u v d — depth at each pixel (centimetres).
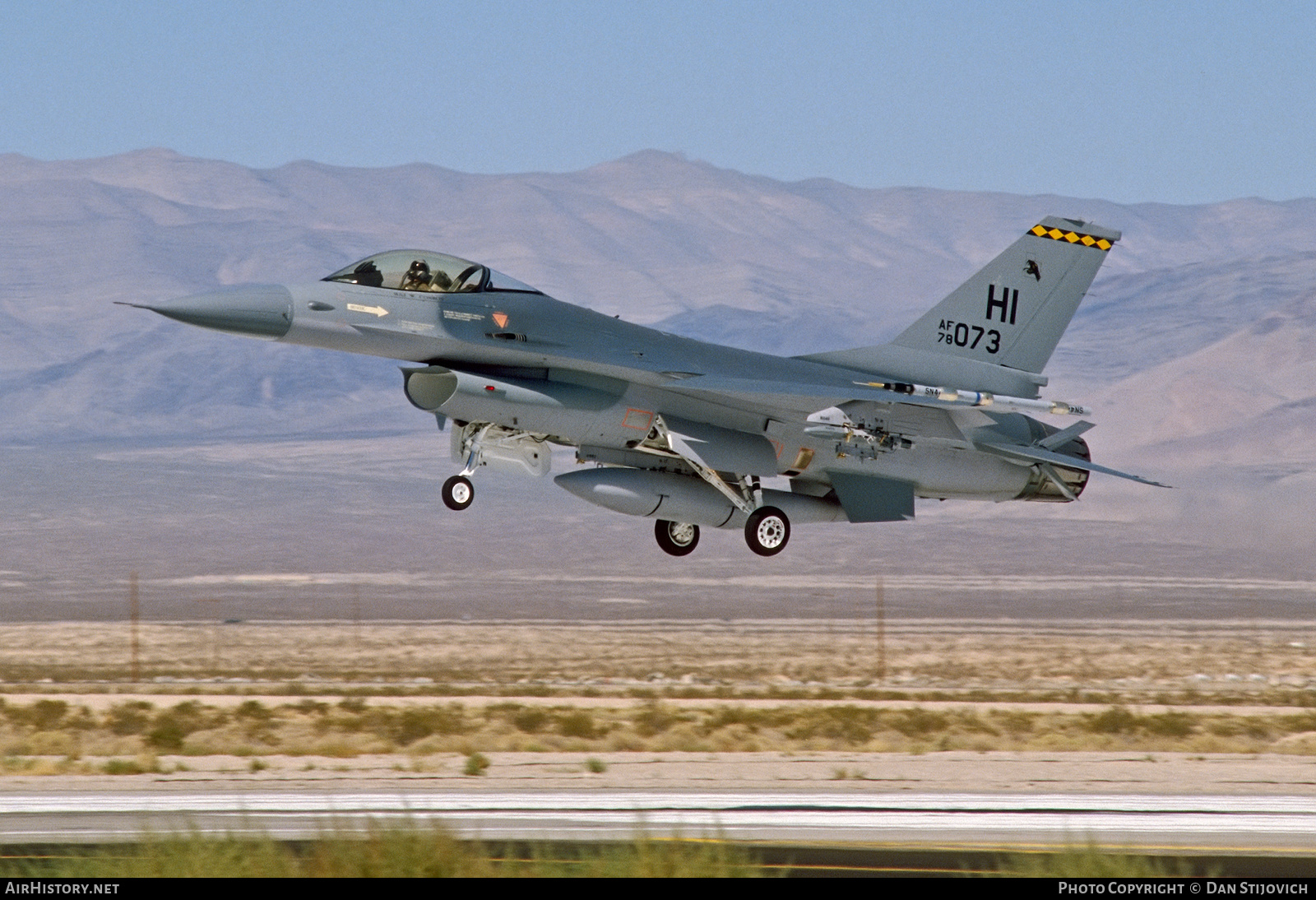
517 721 9719
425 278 9375
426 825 5041
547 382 9575
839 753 8662
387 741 9075
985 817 5619
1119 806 5947
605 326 9975
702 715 10175
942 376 11162
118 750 8500
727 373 10175
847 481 10731
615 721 9862
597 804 5934
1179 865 4719
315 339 9038
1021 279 11369
